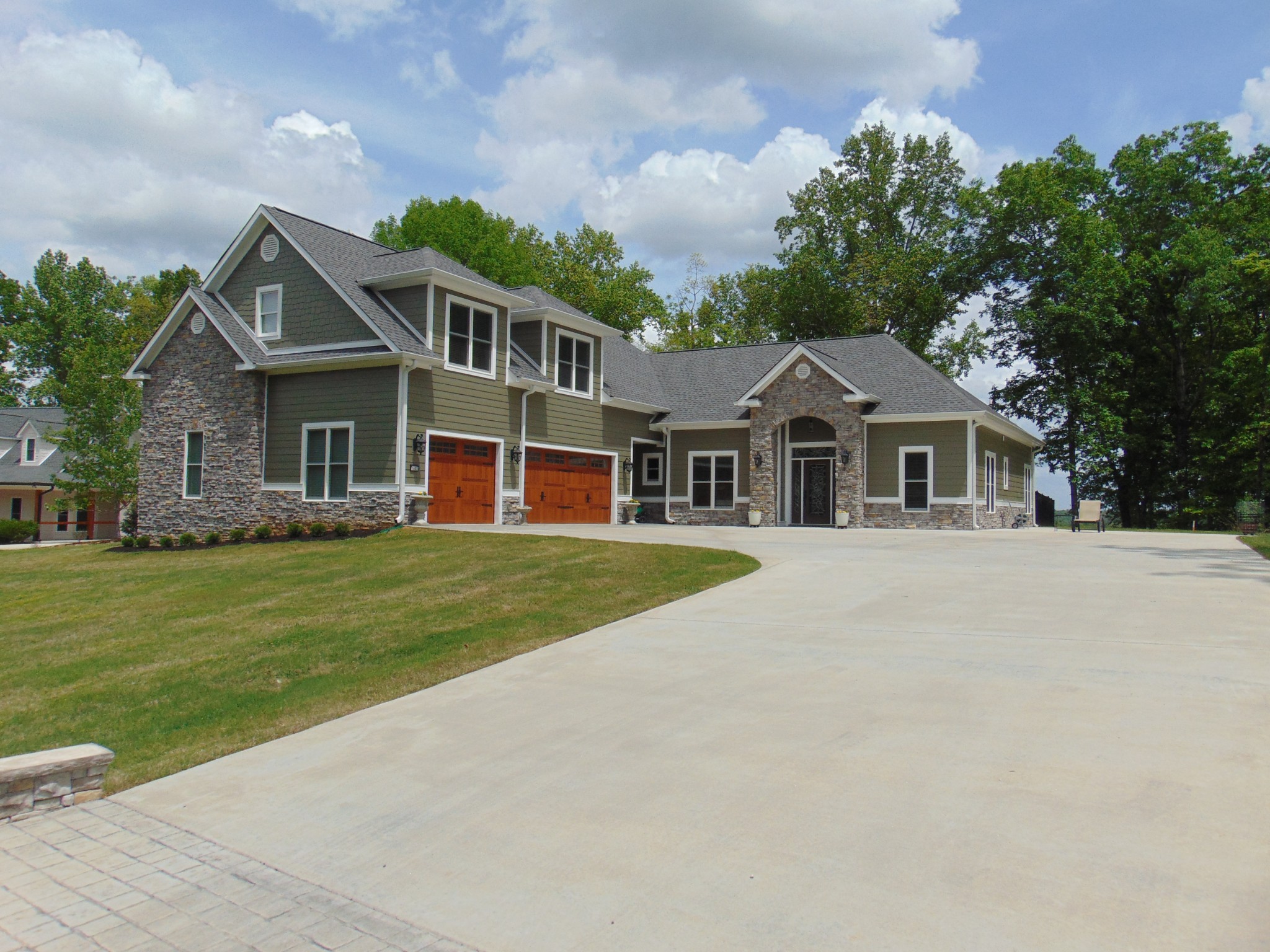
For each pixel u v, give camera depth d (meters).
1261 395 34.41
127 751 6.54
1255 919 3.25
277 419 21.30
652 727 5.93
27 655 9.96
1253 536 20.27
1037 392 37.94
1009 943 3.21
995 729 5.38
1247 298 34.34
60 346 61.09
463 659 8.20
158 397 22.92
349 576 13.46
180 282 54.44
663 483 28.95
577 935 3.55
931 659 7.07
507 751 5.74
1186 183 36.50
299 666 8.41
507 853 4.33
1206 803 4.21
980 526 24.75
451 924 3.75
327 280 20.53
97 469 30.12
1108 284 33.72
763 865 3.96
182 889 4.29
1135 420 37.38
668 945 3.42
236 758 6.14
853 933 3.36
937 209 43.84
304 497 20.70
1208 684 6.03
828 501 26.20
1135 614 8.62
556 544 15.45
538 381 23.22
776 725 5.76
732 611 9.57
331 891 4.14
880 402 25.36
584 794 4.94
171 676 8.46
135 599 13.20
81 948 3.78
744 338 50.41
